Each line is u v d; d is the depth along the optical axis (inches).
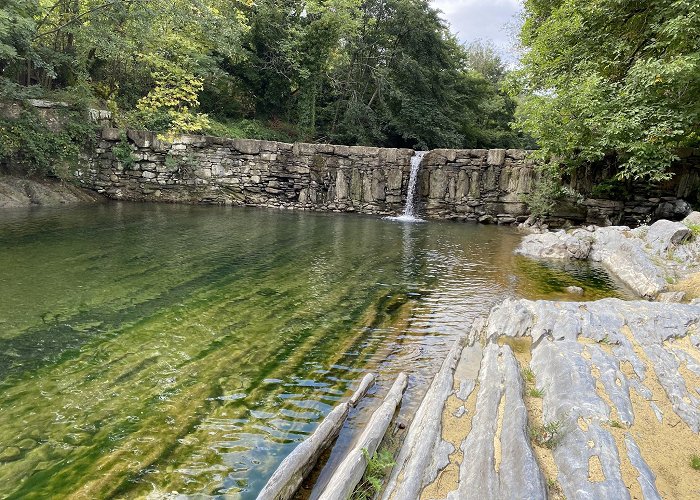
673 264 300.8
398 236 485.4
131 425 127.3
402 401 144.6
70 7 612.7
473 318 225.1
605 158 560.7
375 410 139.2
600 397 125.3
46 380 149.6
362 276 303.6
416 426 124.7
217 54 823.7
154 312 215.9
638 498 91.5
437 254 390.9
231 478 108.3
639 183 552.4
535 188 621.3
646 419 119.6
